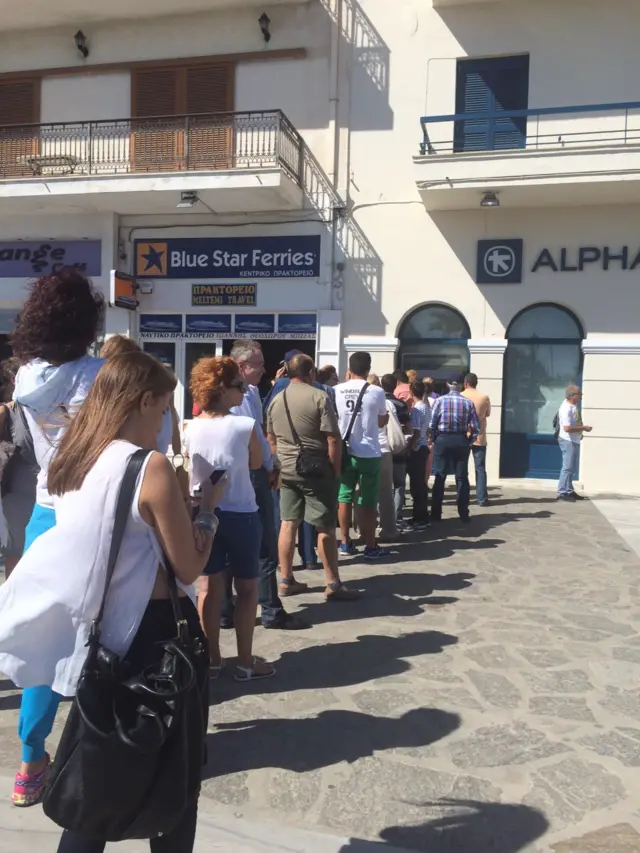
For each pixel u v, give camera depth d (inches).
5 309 518.0
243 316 478.9
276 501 250.8
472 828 106.8
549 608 208.7
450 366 456.1
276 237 469.7
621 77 422.0
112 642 77.4
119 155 480.4
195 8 470.0
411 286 452.1
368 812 110.7
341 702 147.6
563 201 422.6
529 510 366.6
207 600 156.3
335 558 212.8
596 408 431.5
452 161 405.4
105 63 484.1
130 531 77.1
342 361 462.0
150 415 83.6
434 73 446.3
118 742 70.7
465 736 134.0
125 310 487.8
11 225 501.4
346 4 454.0
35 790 111.7
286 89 465.4
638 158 383.6
